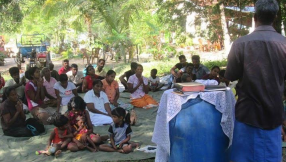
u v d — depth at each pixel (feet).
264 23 9.96
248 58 9.71
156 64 56.13
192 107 11.48
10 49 101.30
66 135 17.35
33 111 22.93
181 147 11.65
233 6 35.42
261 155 9.77
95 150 17.20
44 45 68.49
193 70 30.14
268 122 9.66
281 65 9.61
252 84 9.66
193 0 39.27
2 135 20.22
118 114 16.72
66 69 34.55
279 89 9.64
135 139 18.84
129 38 59.26
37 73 23.35
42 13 34.86
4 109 19.85
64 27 57.57
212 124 11.48
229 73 10.20
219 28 43.70
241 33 40.63
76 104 17.85
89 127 18.34
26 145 18.53
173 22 43.78
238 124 10.13
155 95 31.35
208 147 11.51
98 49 67.15
